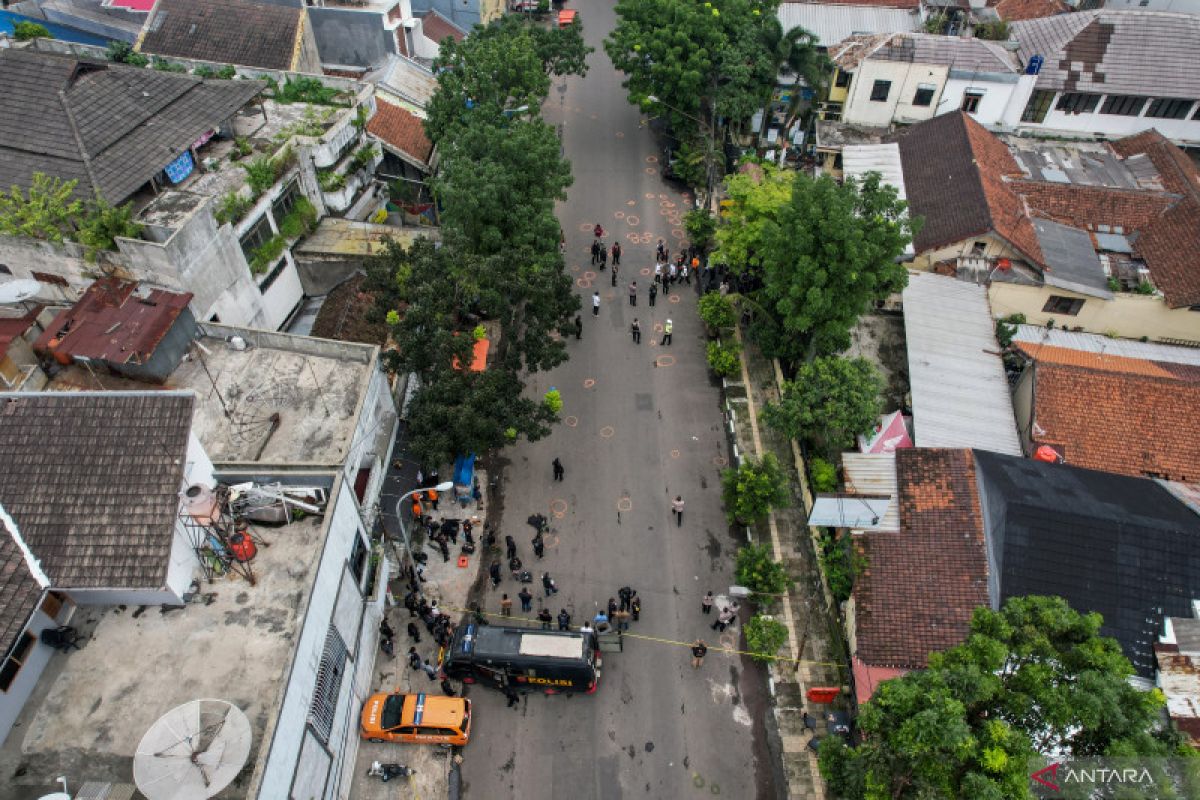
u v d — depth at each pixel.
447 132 36.50
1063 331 34.16
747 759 24.36
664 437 34.12
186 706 16.52
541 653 24.59
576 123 53.88
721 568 29.45
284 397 25.81
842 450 30.89
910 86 43.19
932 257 35.59
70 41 44.75
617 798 23.48
